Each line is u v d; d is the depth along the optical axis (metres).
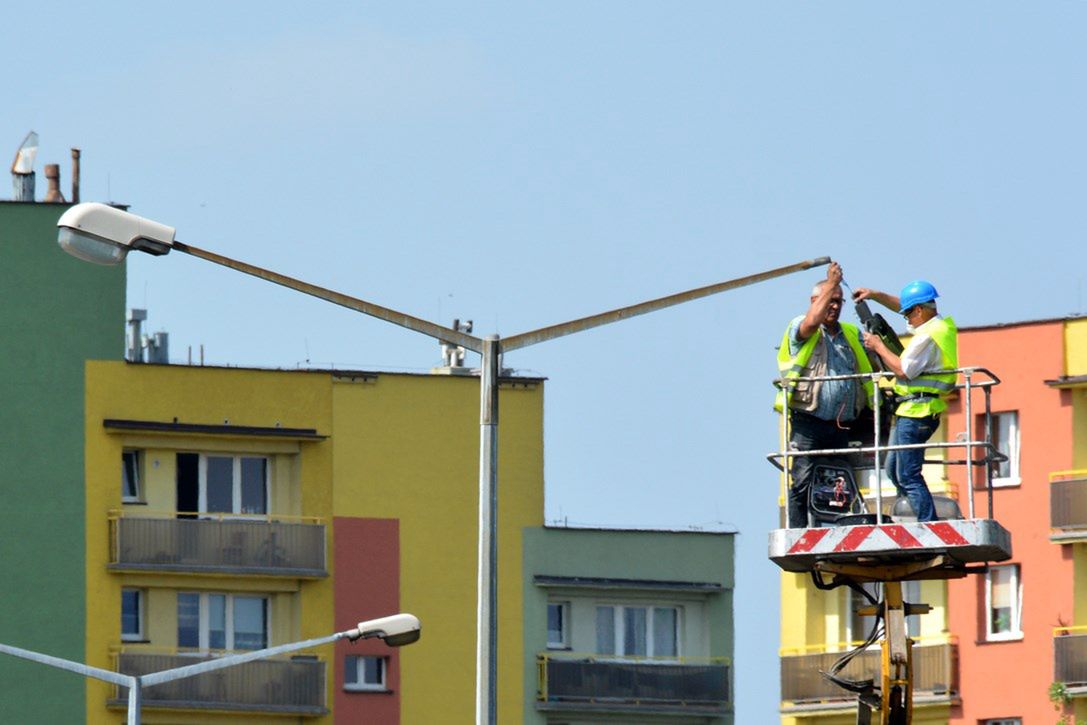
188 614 169.12
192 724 167.88
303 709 169.12
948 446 71.75
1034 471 163.50
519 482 176.12
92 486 167.62
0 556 165.88
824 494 74.00
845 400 73.88
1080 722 160.12
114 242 80.88
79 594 166.50
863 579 72.44
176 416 169.88
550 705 173.75
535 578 174.88
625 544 176.62
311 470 172.25
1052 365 163.12
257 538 169.62
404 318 81.88
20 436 167.12
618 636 176.62
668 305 83.88
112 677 123.50
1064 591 161.75
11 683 165.38
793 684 168.75
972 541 69.88
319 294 82.06
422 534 173.75
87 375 168.38
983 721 164.12
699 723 176.12
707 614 177.62
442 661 173.25
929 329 71.94
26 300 168.00
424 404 174.88
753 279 84.38
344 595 172.00
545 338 82.44
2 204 168.25
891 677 72.06
